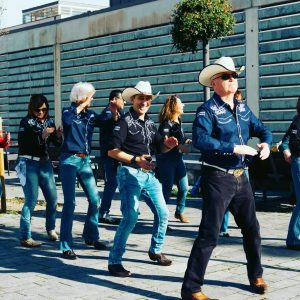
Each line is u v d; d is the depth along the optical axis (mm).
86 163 6117
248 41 13461
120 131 5180
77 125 5957
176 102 7324
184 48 10922
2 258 5996
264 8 13094
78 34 18328
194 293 4391
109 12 17156
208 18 10367
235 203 4531
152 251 5609
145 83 5270
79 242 6777
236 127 4418
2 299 4559
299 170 6156
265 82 13125
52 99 19594
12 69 21312
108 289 4793
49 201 6809
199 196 11039
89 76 18062
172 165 7328
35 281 5078
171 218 8461
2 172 9281
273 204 9828
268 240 6777
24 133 6473
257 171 8562
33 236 7207
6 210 9422
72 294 4664
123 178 5238
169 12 15211
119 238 5203
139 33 16219
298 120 6160
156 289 4777
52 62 19500
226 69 4348
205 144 4223
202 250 4398
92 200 6328
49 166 6715
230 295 4555
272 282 4938
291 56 12578
